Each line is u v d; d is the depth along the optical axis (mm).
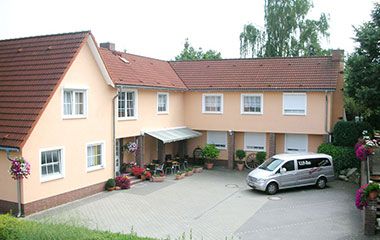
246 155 31531
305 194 22781
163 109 30047
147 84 26844
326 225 16844
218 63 34000
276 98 29438
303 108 28734
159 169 27500
